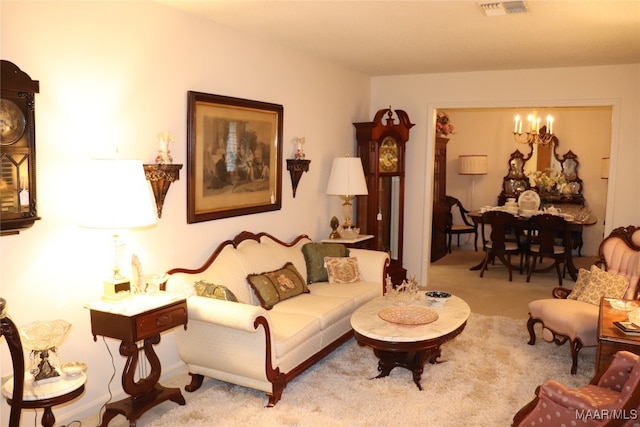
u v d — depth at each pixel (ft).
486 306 17.93
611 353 9.78
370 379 11.73
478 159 28.68
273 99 15.05
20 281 8.77
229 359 10.55
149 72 10.98
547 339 13.14
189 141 12.04
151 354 9.96
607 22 12.21
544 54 15.96
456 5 11.04
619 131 17.61
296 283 13.88
